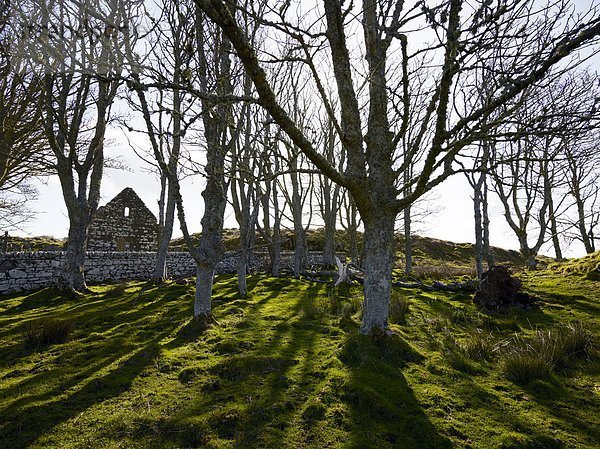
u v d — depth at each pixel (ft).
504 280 26.61
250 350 17.21
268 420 11.31
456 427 11.02
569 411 12.19
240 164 18.22
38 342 17.98
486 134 14.56
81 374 14.49
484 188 42.68
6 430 10.64
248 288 36.47
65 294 32.12
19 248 58.75
